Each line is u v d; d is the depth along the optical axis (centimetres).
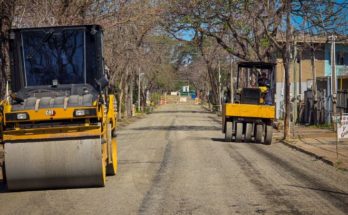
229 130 2711
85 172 1290
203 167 1733
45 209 1125
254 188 1340
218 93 7931
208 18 3534
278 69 5197
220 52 6147
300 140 2712
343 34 2989
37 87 1412
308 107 4234
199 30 3672
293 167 1752
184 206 1128
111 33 3478
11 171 1267
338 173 1616
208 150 2297
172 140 2892
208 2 3422
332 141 2647
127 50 4100
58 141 1273
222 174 1577
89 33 1427
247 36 3653
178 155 2103
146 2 3184
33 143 1269
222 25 3662
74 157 1272
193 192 1286
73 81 1420
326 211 1074
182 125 4594
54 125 1286
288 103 2795
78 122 1294
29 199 1230
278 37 3753
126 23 3025
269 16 3019
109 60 3712
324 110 3900
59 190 1332
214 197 1224
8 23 1792
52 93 1396
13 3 1788
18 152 1263
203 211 1080
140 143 2739
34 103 1304
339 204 1141
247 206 1126
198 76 10925
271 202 1166
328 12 2888
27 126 1283
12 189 1302
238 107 2612
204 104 12838
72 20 2220
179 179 1484
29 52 1420
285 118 2792
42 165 1267
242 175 1559
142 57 5116
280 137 2986
